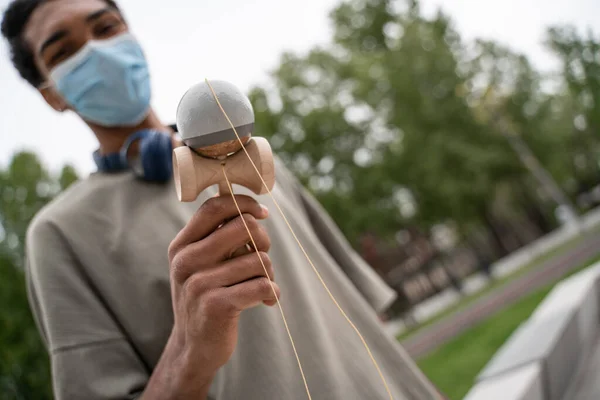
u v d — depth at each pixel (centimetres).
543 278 1644
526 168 2802
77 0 154
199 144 88
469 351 966
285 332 133
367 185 2353
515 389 333
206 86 89
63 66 150
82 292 127
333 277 156
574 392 413
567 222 3572
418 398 148
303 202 183
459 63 2638
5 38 158
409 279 3334
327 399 127
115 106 151
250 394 125
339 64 2473
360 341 146
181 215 137
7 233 1531
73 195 141
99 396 118
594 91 1953
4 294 1386
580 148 3353
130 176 142
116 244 132
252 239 91
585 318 511
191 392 104
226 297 90
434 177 2358
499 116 2705
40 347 1355
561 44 1941
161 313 129
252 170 91
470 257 3650
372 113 2430
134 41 158
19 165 1608
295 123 2408
